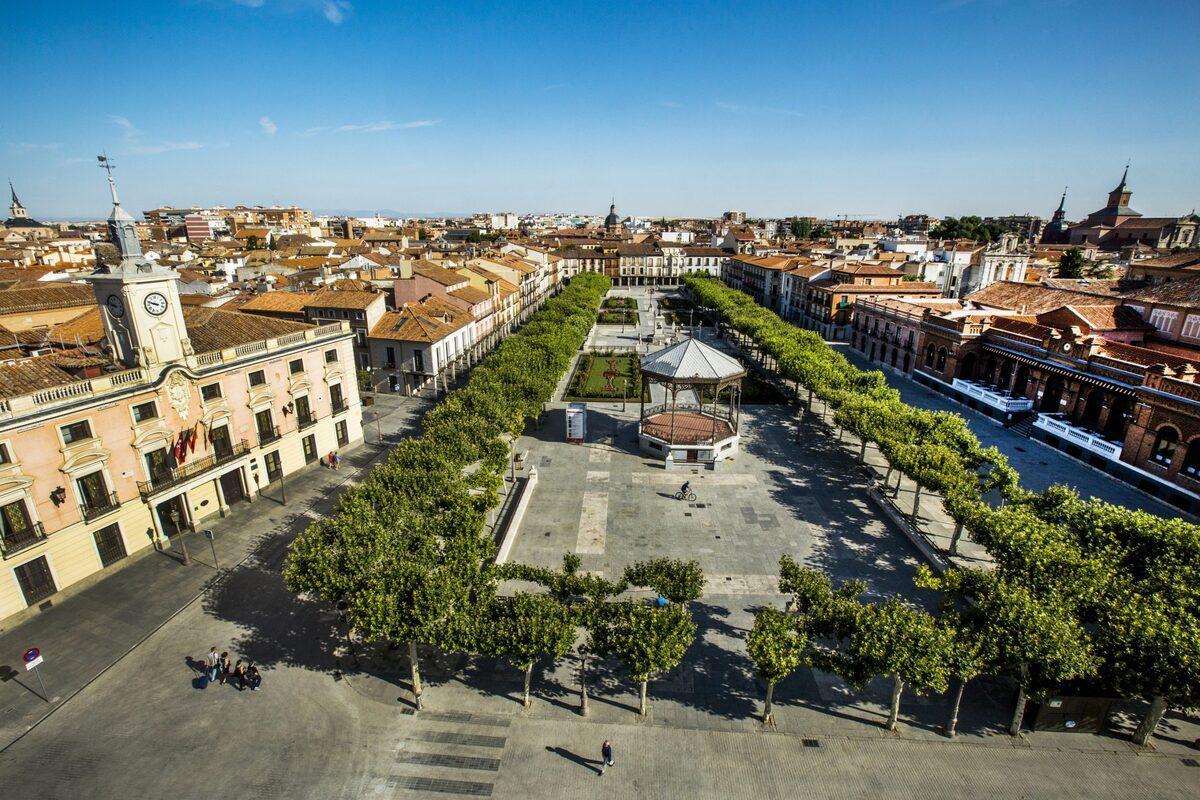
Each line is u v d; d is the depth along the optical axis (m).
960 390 73.94
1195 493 45.12
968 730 27.09
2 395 32.75
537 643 25.73
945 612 27.81
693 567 31.84
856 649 25.39
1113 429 55.06
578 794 23.98
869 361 98.94
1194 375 48.00
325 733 26.70
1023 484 51.03
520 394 56.59
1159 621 24.06
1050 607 25.25
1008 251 117.75
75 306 61.84
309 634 33.12
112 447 37.09
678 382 56.00
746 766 25.23
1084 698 26.02
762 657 25.50
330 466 54.69
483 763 25.30
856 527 44.75
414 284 85.94
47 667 30.33
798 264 141.25
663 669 25.97
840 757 25.67
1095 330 62.00
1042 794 23.97
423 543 31.53
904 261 128.62
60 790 23.84
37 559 34.03
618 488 51.28
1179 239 154.38
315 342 53.12
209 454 43.97
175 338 40.50
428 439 43.44
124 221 37.41
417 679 27.98
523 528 44.53
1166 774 24.92
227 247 197.38
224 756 25.48
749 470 54.94
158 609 34.81
